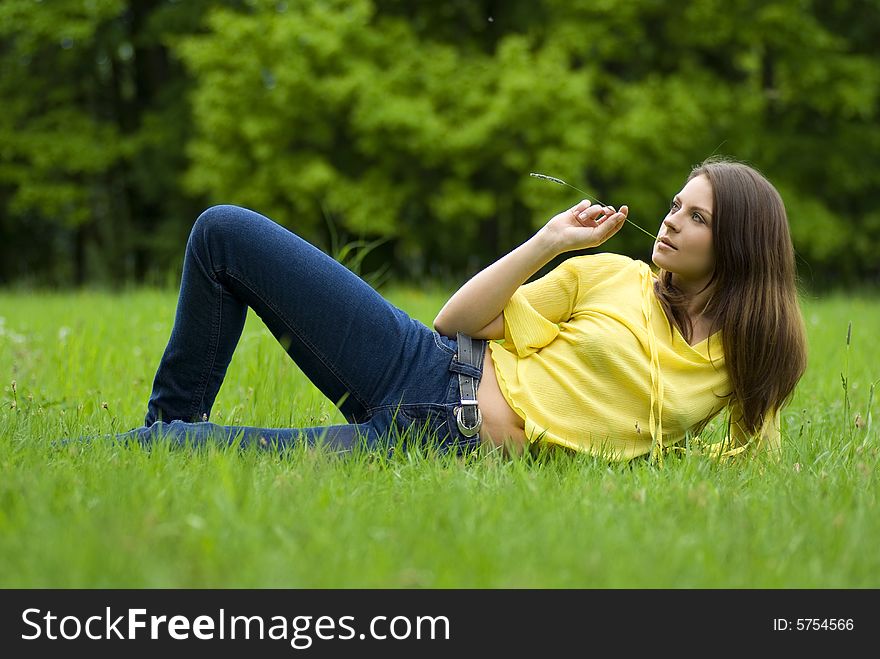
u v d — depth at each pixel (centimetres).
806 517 871
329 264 1147
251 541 729
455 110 6544
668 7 7000
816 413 1548
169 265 7681
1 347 1991
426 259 7512
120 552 691
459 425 1116
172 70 8244
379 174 6731
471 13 7469
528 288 1184
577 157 6241
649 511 877
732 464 1139
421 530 793
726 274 1127
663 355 1124
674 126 6525
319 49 6450
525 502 895
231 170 6744
